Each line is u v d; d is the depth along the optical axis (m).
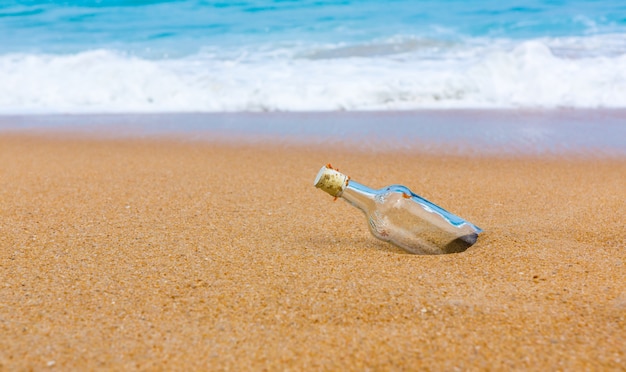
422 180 1.77
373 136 2.29
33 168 1.91
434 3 4.16
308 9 4.20
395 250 1.29
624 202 1.55
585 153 2.00
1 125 2.65
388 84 2.90
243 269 1.21
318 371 0.98
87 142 2.29
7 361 1.00
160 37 3.86
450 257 1.24
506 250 1.25
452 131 2.35
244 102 2.92
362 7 4.17
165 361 1.00
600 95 2.80
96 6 4.44
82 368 0.99
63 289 1.16
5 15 4.34
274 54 3.46
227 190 1.68
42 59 3.49
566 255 1.23
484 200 1.60
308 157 2.01
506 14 3.88
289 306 1.10
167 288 1.16
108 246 1.31
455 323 1.05
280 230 1.40
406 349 1.01
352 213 1.50
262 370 0.98
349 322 1.06
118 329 1.06
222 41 3.74
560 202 1.57
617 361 0.98
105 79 3.17
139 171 1.86
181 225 1.42
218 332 1.05
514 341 1.02
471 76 2.93
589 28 3.56
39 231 1.39
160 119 2.73
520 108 2.73
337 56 3.37
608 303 1.09
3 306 1.11
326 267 1.21
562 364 0.98
